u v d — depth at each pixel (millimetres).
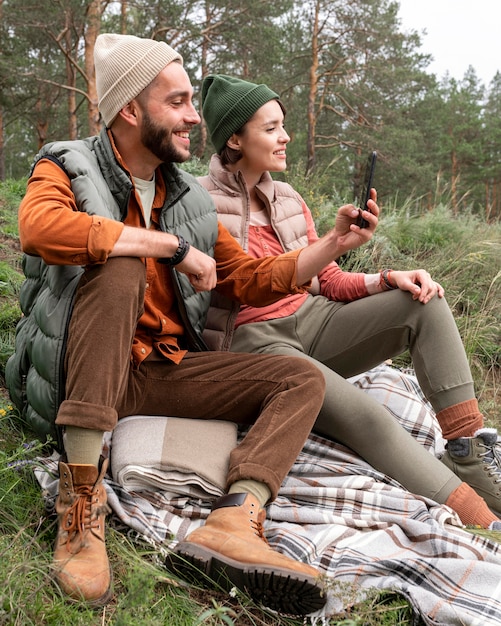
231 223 2844
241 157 2910
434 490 2424
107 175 2240
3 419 2482
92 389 1865
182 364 2354
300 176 6496
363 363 2840
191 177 2570
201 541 1847
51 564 1716
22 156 32219
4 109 21500
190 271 2160
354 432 2475
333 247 2475
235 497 1976
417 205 6527
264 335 2730
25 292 2373
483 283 4809
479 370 4133
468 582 1960
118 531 2033
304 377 2217
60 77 21125
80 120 26203
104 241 1920
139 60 2188
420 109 24500
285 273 2514
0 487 2031
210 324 2736
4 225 4984
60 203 2010
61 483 1871
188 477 2150
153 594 1709
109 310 1896
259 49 18172
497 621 1836
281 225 2959
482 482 2508
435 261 5043
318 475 2457
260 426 2129
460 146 30859
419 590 1898
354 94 20578
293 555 2000
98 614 1688
